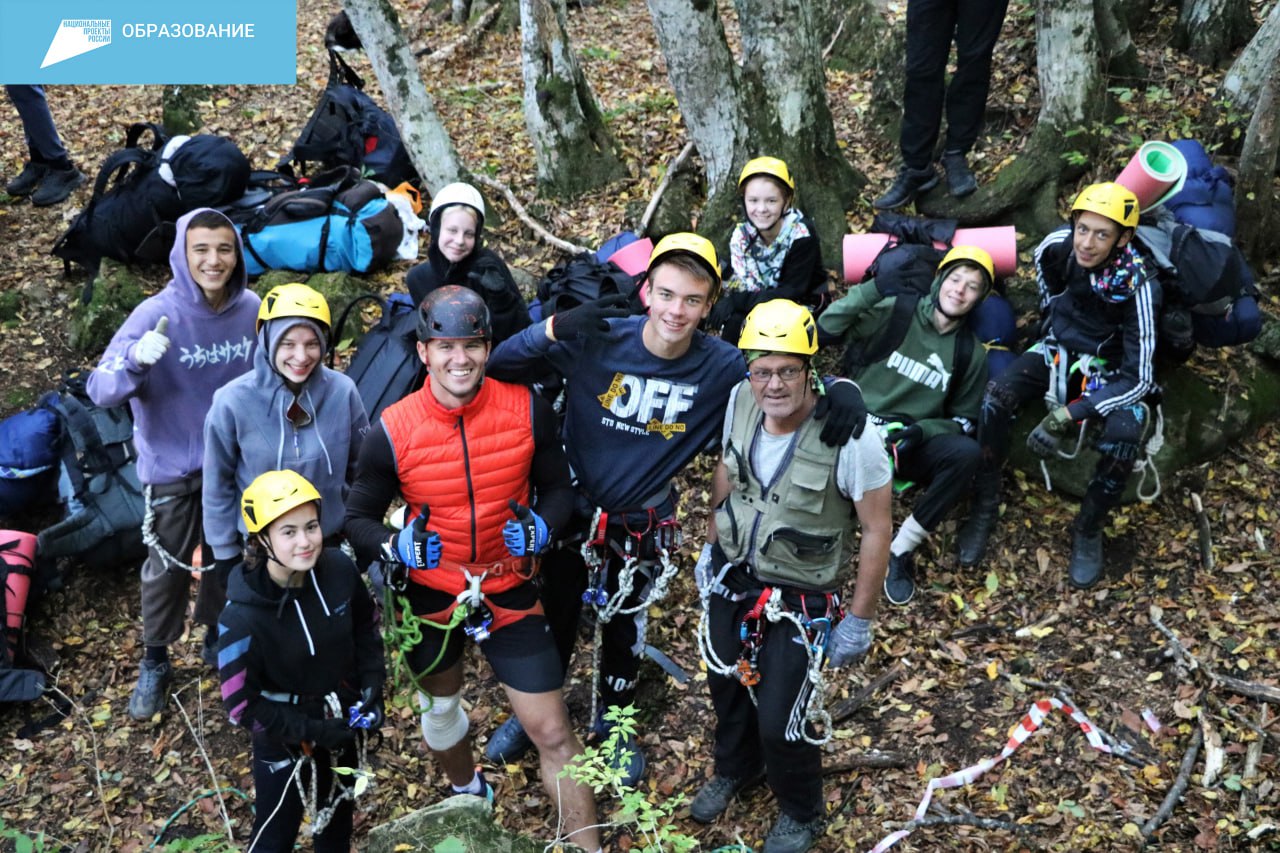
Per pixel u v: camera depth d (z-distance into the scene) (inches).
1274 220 224.4
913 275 186.2
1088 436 198.7
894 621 185.3
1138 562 190.1
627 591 141.6
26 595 186.1
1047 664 174.9
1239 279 173.0
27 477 198.2
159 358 150.0
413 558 123.9
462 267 166.4
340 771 118.7
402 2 460.4
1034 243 234.8
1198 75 263.3
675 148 283.6
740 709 147.3
